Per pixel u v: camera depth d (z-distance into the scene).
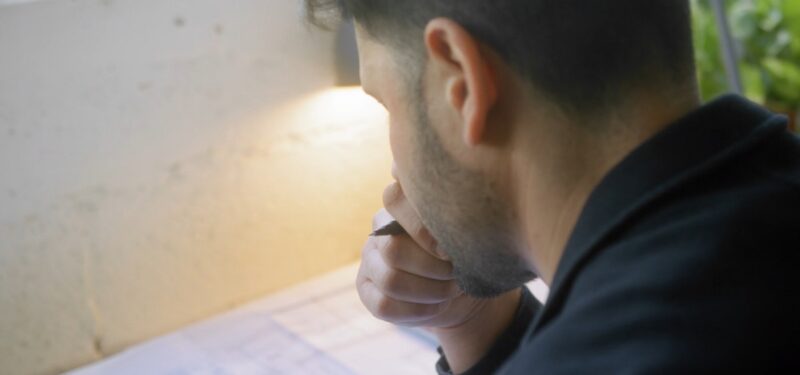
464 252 0.55
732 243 0.42
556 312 0.46
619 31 0.45
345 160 1.37
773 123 0.47
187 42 1.18
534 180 0.48
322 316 1.23
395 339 1.15
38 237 1.12
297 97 1.29
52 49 1.08
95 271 1.17
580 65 0.45
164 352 1.15
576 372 0.40
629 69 0.45
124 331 1.22
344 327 1.19
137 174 1.18
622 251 0.43
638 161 0.45
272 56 1.25
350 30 1.27
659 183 0.44
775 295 0.40
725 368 0.38
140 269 1.21
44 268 1.13
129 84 1.14
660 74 0.46
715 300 0.40
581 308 0.43
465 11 0.46
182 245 1.24
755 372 0.38
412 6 0.48
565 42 0.45
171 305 1.25
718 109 0.46
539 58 0.45
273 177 1.30
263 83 1.25
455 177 0.51
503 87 0.47
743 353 0.38
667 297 0.40
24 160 1.09
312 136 1.33
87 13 1.09
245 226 1.29
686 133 0.45
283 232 1.33
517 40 0.45
